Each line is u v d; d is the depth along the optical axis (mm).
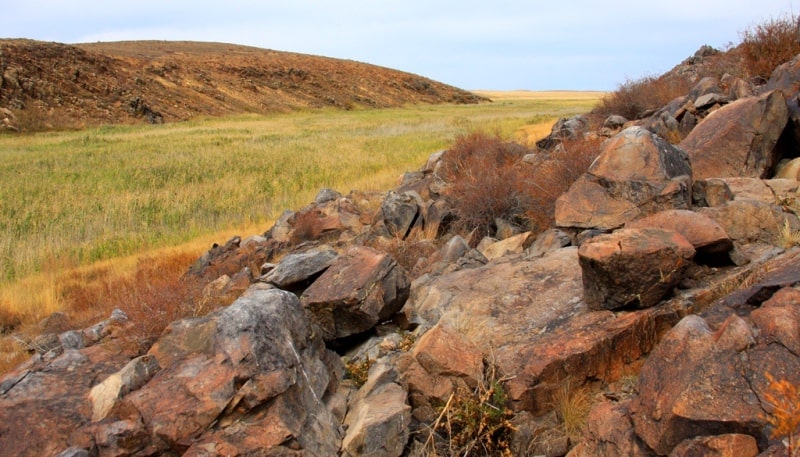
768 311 3777
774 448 2977
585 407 4328
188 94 70438
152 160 30484
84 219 17969
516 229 9516
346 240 11477
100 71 63938
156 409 4230
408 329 6035
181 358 4734
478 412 4371
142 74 69562
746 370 3457
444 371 4648
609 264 4738
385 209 11180
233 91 77688
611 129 14477
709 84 12758
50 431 4250
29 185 23578
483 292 6059
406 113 75000
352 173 23422
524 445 4254
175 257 13844
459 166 14430
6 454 4098
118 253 15148
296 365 4633
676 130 11391
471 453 4277
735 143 8125
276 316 4828
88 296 11414
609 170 7113
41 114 50656
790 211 6352
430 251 9688
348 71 105000
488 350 4969
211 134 45875
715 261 5375
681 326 3891
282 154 30891
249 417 4258
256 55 100812
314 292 5949
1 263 14094
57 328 9766
